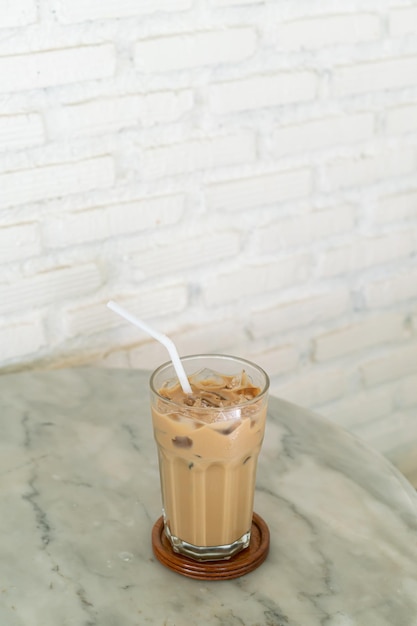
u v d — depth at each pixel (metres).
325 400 1.45
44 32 1.06
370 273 1.42
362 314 1.43
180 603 0.82
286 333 1.37
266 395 0.85
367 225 1.38
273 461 0.98
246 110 1.22
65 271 1.16
